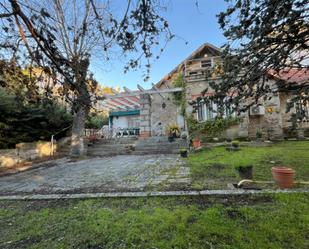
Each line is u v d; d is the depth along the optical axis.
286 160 6.41
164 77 14.73
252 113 10.88
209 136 11.28
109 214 3.30
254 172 5.40
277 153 7.47
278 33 1.86
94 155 11.36
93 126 17.08
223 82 2.29
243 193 3.81
